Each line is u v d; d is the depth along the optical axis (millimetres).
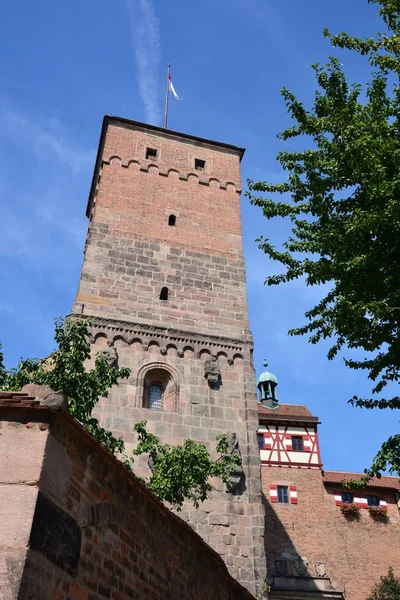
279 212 15445
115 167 27328
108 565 7945
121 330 21891
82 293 22578
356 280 13516
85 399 14625
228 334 23219
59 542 6957
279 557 39719
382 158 13312
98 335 21500
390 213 12594
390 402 13820
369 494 43969
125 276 23703
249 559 17859
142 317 22594
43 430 7238
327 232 14172
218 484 19016
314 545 40625
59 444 7398
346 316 13266
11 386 14055
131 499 8977
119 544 8359
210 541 17922
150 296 23422
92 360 20688
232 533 18234
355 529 41812
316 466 44406
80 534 7426
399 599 36844
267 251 15117
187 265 25062
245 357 22672
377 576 39875
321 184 14766
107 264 23812
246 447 20266
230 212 27750
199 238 26188
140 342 21828
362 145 13320
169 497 14797
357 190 14336
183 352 22125
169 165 28469
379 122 13883
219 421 20656
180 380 21266
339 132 14164
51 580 6660
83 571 7320
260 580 17422
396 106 14617
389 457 12711
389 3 14367
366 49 14688
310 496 42875
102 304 22516
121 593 8148
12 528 6523
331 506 42656
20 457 7039
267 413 46688
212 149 30266
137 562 8797
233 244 26594
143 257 24578
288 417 46375
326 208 14914
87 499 7766
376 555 40781
